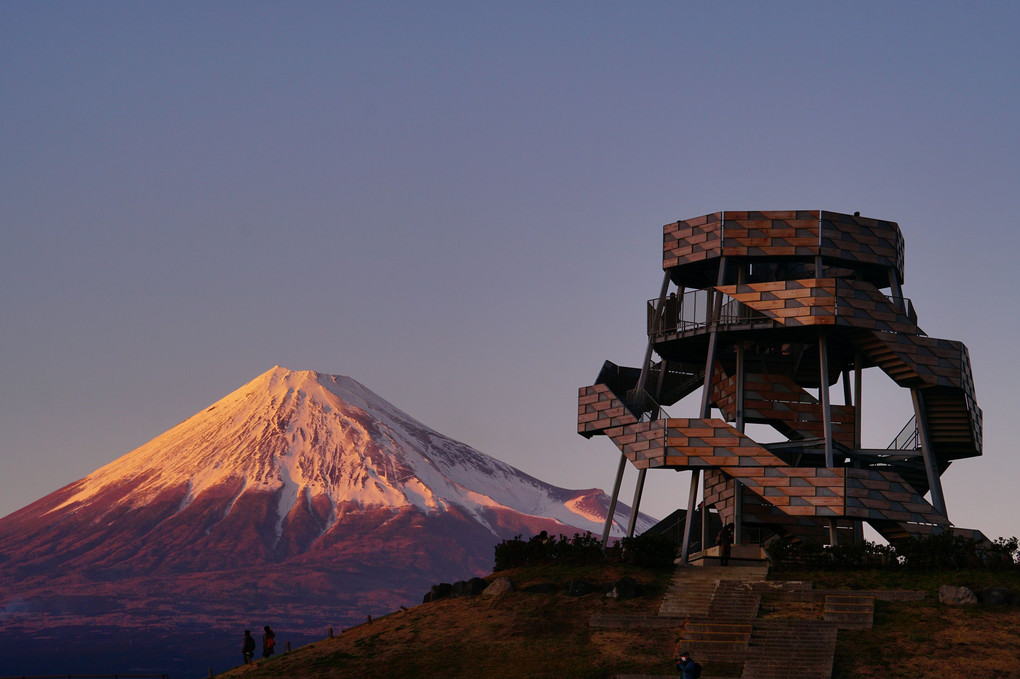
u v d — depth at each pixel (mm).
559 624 58562
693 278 80500
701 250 76188
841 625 54875
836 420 76125
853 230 74875
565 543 68188
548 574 64938
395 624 62625
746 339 75625
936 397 74438
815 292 71938
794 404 76625
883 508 68250
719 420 70688
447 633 59594
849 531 74312
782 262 77500
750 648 53469
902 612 55875
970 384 75000
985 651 51156
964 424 74188
